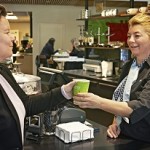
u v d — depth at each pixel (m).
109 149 1.43
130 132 1.60
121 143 1.52
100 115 4.14
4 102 1.20
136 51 1.60
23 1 8.75
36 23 9.54
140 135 1.57
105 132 1.70
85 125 1.63
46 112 1.61
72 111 1.70
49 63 6.17
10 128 1.18
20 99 1.36
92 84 4.38
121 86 1.71
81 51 6.37
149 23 1.57
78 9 9.79
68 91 1.47
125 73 1.74
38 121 1.58
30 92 1.78
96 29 5.42
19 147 1.23
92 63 5.14
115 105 1.34
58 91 1.49
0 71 1.31
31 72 9.78
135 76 1.61
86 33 5.56
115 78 4.27
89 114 4.22
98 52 5.46
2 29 1.21
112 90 3.96
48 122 1.61
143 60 1.59
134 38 1.59
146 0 6.71
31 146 1.44
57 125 1.59
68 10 9.72
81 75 4.61
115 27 4.67
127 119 1.54
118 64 4.64
